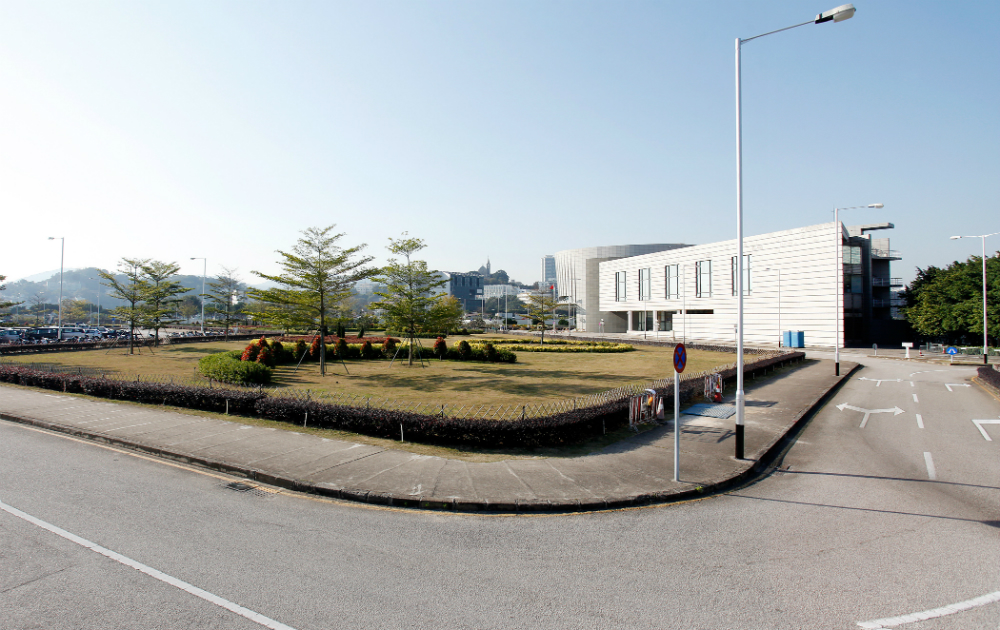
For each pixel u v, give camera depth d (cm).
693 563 610
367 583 553
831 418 1574
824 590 547
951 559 622
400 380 2241
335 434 1184
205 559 602
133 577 557
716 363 3144
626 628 474
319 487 841
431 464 966
